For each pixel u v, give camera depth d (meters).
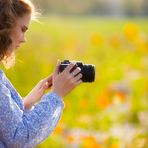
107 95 11.47
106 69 15.86
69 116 10.30
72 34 29.02
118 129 9.70
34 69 12.57
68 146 8.54
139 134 9.00
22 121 5.18
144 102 11.20
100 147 7.91
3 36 5.21
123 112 10.65
